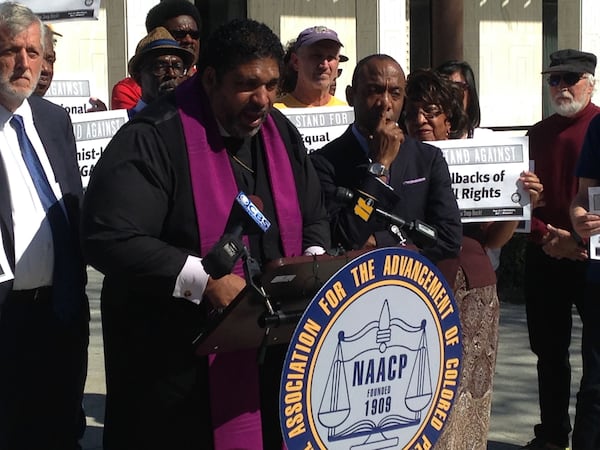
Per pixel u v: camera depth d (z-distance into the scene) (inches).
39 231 153.8
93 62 559.8
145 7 484.7
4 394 155.5
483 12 712.4
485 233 195.6
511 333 335.9
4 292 149.9
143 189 120.3
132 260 118.2
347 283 106.2
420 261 111.5
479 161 187.8
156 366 124.3
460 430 177.6
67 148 161.5
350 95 177.3
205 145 123.8
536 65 732.0
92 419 241.8
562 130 224.5
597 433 193.8
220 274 111.3
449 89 190.5
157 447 124.7
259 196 128.9
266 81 121.4
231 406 124.0
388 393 111.7
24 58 149.9
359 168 161.9
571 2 644.7
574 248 213.6
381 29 590.9
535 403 261.3
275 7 626.2
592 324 194.2
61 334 157.6
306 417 106.0
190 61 221.8
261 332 115.3
